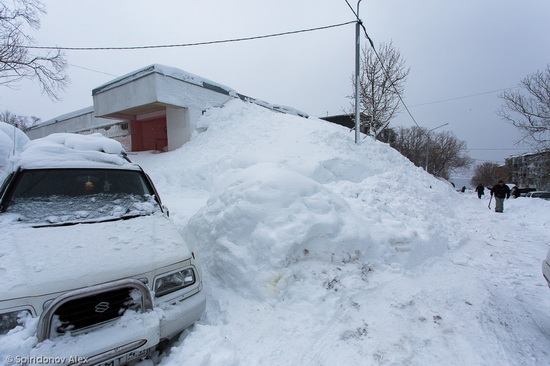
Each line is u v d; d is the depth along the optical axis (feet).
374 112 56.54
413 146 149.38
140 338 6.56
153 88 40.42
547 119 42.34
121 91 45.80
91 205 10.12
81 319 6.38
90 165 11.19
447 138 159.74
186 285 8.14
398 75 55.93
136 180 12.00
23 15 39.06
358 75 33.78
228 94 51.03
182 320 7.64
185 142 45.01
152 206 11.00
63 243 7.66
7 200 9.30
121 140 65.31
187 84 44.42
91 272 6.71
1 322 5.80
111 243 8.01
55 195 10.02
